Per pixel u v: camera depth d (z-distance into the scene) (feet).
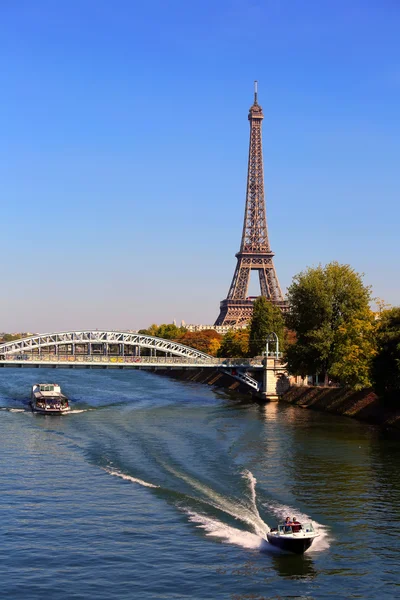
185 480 257.96
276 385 566.77
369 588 171.01
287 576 176.55
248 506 227.61
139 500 233.55
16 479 260.62
